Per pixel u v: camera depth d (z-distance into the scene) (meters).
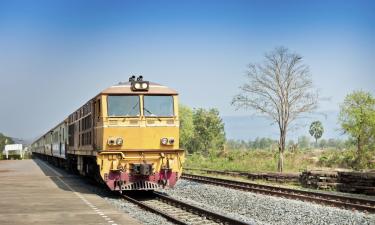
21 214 13.03
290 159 39.09
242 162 41.62
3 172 34.59
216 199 17.80
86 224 11.34
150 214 14.01
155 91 18.66
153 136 18.33
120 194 18.59
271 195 19.20
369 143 35.59
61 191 19.77
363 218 13.31
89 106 21.30
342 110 35.88
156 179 18.14
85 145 22.31
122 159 17.94
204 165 44.69
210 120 96.50
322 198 17.91
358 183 20.12
